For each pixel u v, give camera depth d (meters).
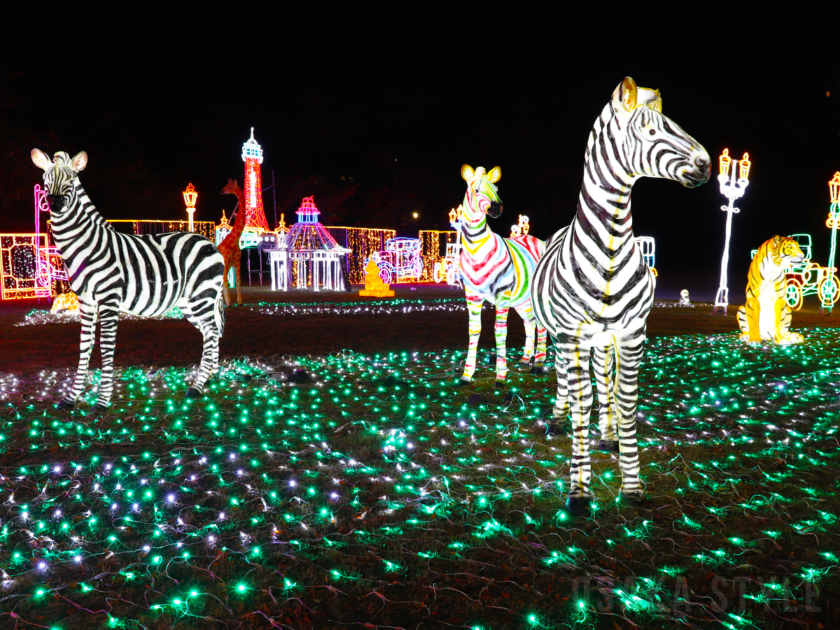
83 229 6.69
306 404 6.89
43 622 2.97
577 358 4.16
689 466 4.95
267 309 18.03
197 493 4.44
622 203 3.79
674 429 5.99
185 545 3.68
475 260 7.50
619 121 3.71
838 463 5.02
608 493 4.42
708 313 16.95
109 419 6.23
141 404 6.84
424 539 3.73
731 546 3.66
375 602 3.11
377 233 37.28
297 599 3.13
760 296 11.39
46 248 22.00
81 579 3.34
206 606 3.10
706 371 8.84
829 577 3.32
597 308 3.96
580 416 4.16
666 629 2.91
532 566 3.42
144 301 7.12
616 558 3.52
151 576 3.34
